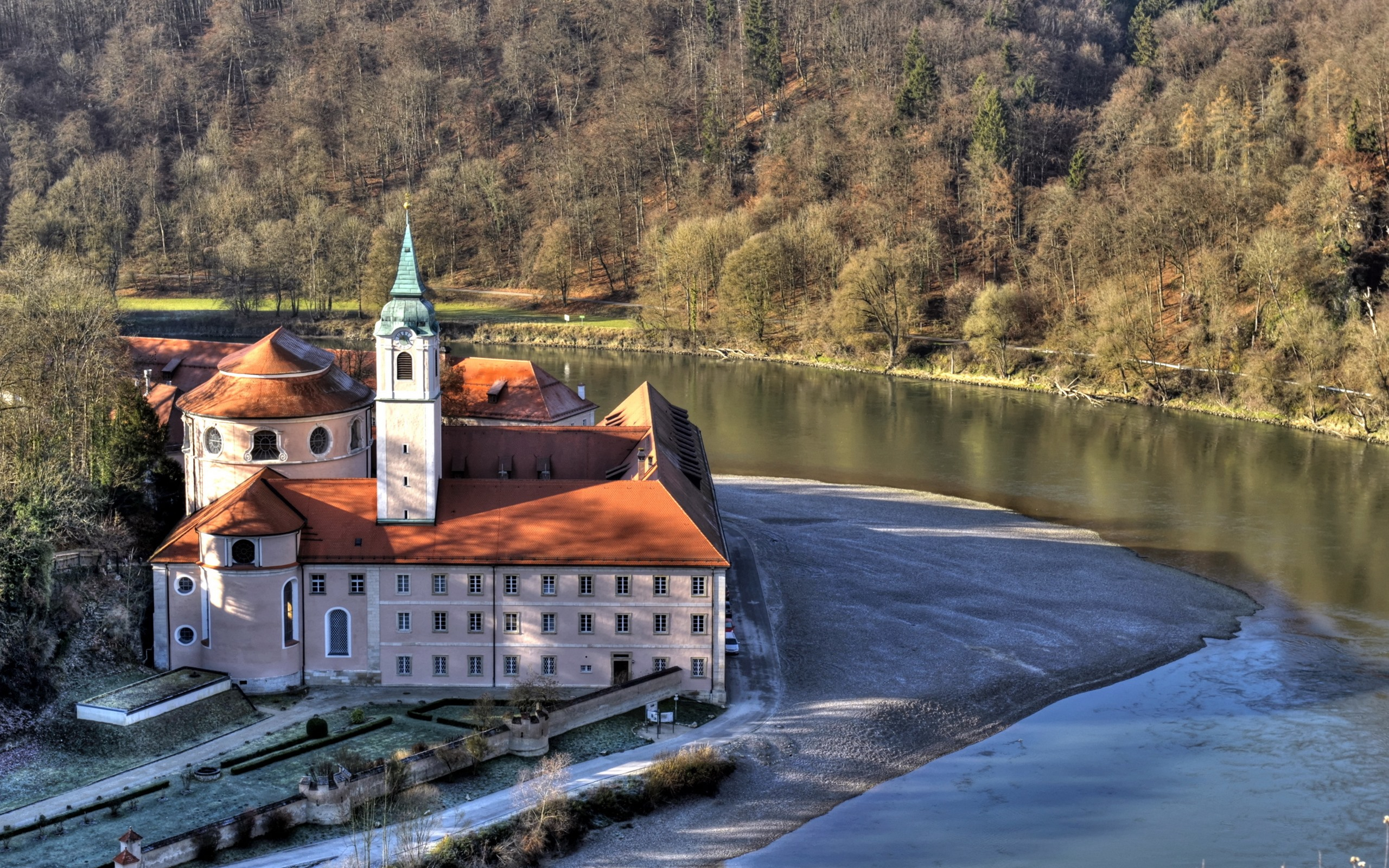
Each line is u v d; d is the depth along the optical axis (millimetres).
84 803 78000
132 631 98562
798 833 79562
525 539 97125
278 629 94938
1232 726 94625
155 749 85312
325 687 96938
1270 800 83625
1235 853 77062
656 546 96688
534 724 86000
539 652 96938
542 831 76625
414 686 97250
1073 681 102688
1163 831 79688
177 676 92750
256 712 92125
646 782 82938
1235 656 108188
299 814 76250
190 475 110688
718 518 113250
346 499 98875
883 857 76812
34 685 90188
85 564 102688
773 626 111500
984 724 94938
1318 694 100562
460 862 73188
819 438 194375
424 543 96688
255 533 93250
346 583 96062
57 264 177125
